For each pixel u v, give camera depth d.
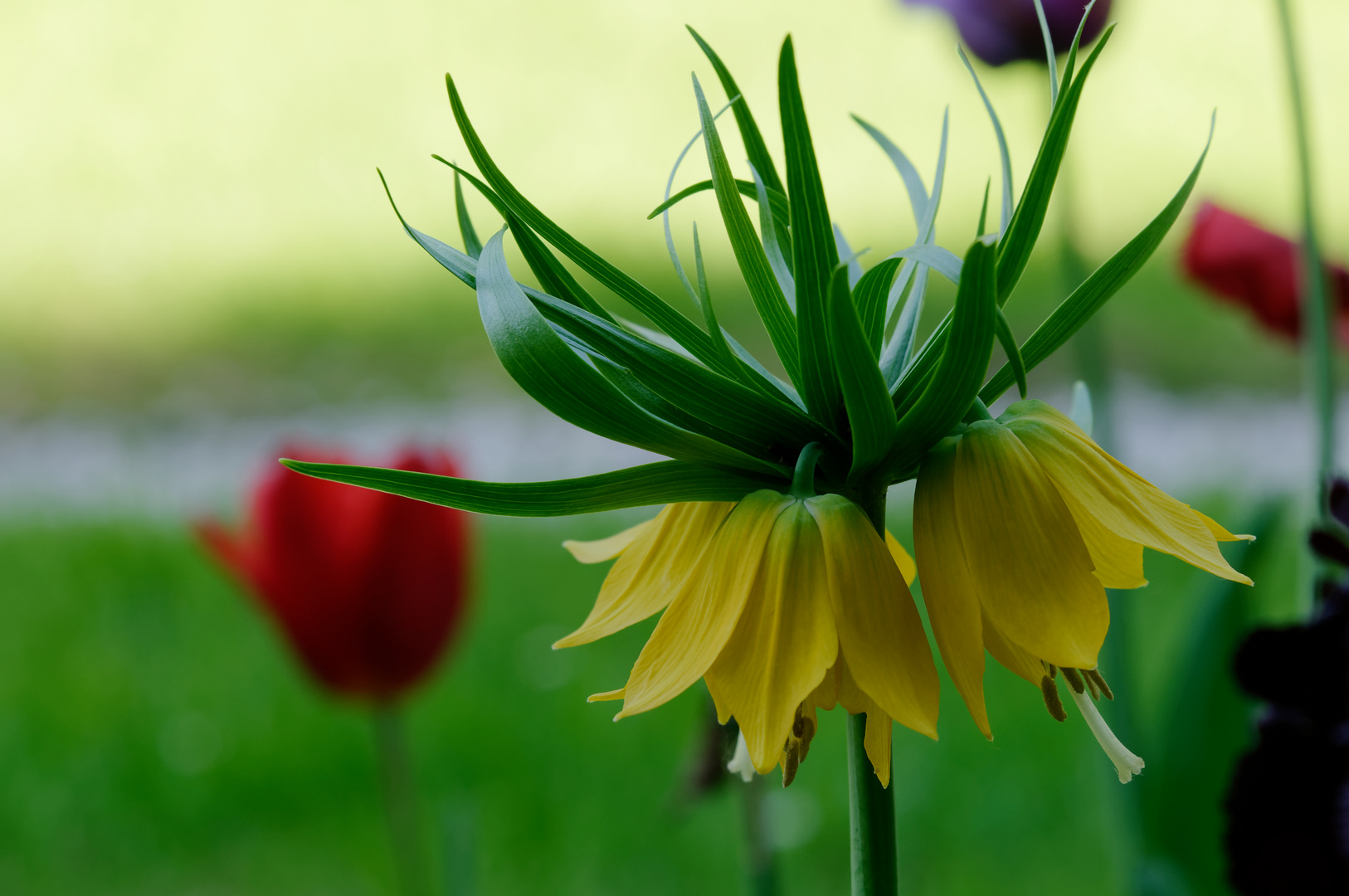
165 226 10.97
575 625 3.66
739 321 6.92
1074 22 1.75
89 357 7.67
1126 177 10.19
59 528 4.80
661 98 13.09
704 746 1.26
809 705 1.04
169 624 3.88
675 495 1.03
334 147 12.59
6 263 10.14
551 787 2.90
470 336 7.59
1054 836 2.52
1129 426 5.62
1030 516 1.01
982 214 1.03
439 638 1.41
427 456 1.36
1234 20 13.78
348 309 8.41
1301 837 1.20
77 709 3.37
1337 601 1.19
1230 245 1.86
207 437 6.21
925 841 2.50
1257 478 4.59
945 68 12.56
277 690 3.40
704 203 10.45
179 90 13.98
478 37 14.69
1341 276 1.80
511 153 12.23
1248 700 1.38
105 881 2.73
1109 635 1.47
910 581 1.07
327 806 2.91
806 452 1.02
